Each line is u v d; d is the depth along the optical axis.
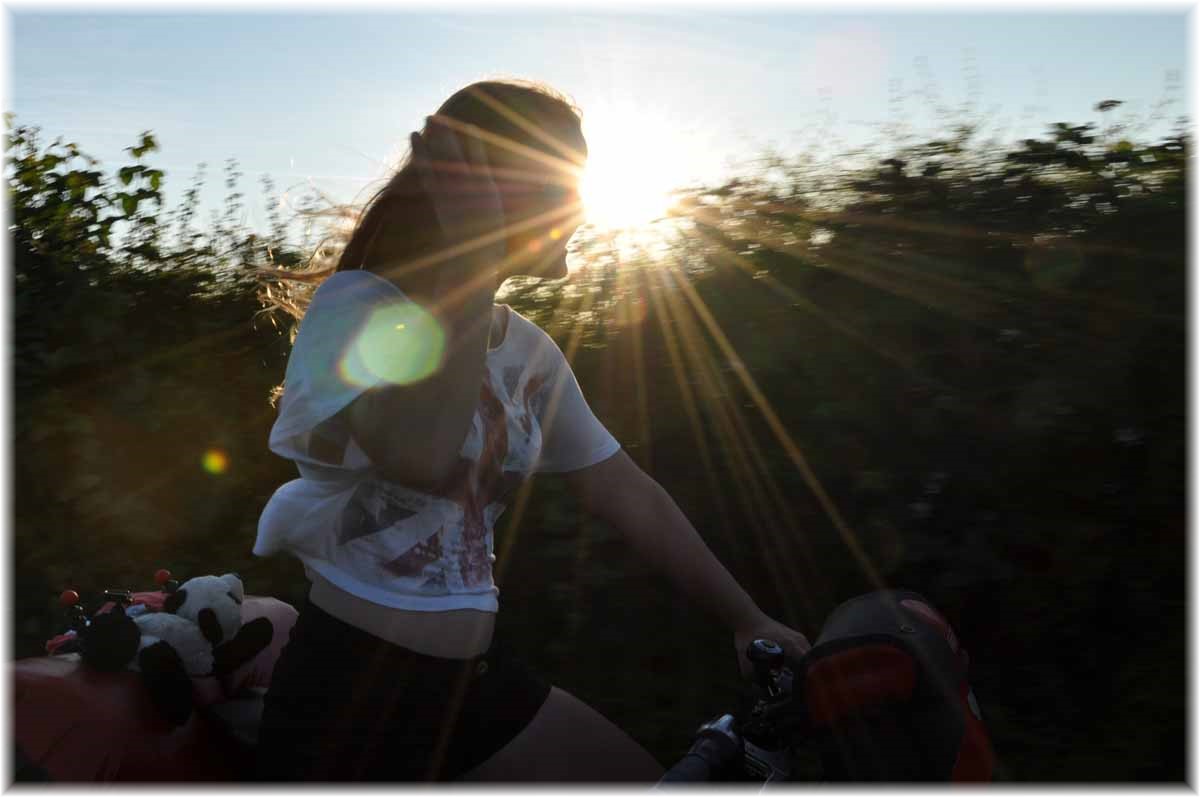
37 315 4.18
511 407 1.95
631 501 2.12
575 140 1.88
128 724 1.86
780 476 2.83
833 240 3.04
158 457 3.93
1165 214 2.74
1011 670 2.73
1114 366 2.62
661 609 2.98
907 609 1.71
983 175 3.04
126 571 3.81
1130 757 2.53
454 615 1.85
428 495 1.82
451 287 1.68
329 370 1.73
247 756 1.97
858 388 2.82
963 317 2.79
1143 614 2.61
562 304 3.27
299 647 1.86
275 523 1.87
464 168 1.69
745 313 3.02
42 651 3.72
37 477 3.94
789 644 2.05
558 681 3.01
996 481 2.67
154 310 4.30
